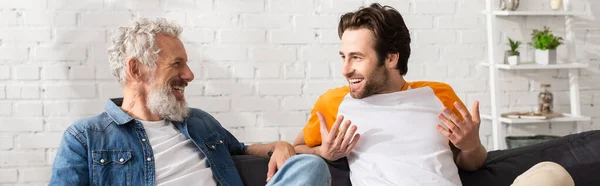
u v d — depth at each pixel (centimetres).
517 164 246
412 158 229
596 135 254
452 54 430
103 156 225
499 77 442
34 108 391
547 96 427
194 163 239
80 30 391
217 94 408
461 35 431
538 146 254
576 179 243
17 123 390
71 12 390
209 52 405
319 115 237
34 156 393
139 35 238
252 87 411
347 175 237
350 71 233
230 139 260
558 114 426
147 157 231
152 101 237
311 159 218
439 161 230
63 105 393
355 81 234
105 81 395
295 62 414
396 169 227
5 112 389
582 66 426
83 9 391
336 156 235
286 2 411
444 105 239
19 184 393
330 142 229
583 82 449
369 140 234
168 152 235
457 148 245
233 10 406
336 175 235
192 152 241
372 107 237
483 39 434
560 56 448
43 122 392
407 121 234
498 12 421
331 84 419
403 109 236
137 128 235
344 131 228
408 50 238
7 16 385
